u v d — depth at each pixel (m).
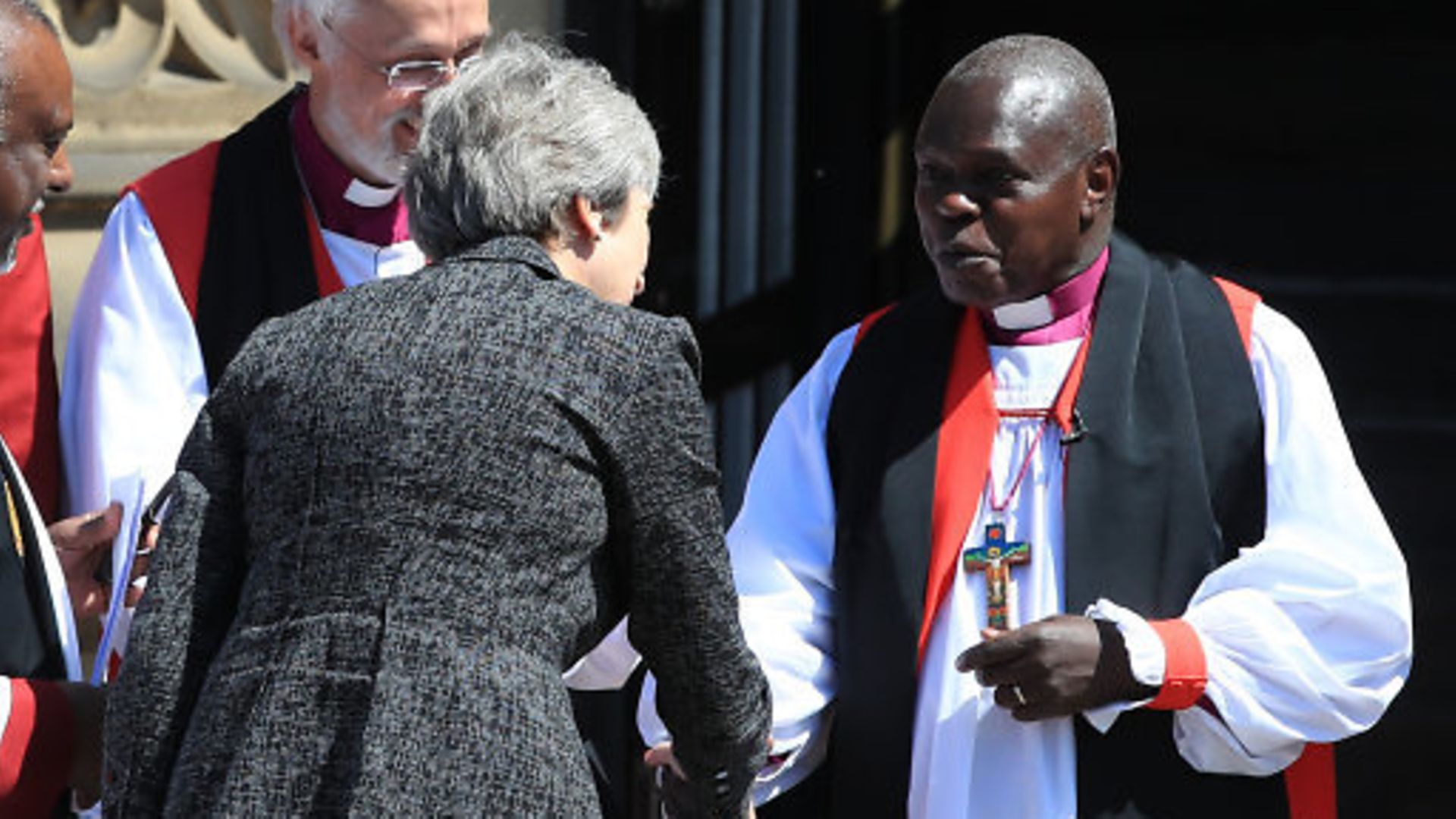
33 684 10.20
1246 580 10.95
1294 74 29.84
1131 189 29.78
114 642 11.82
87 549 11.34
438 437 9.07
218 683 9.12
